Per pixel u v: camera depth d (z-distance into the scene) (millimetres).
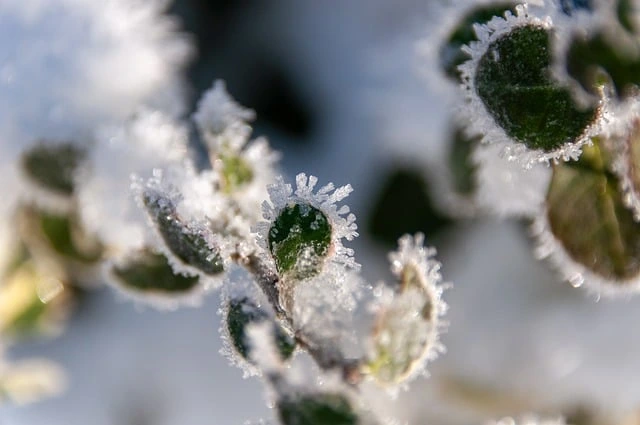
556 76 298
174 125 395
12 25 395
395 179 463
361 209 469
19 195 398
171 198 308
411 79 448
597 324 431
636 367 427
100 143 381
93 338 458
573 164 319
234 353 302
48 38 395
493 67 299
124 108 396
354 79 479
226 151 329
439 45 337
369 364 304
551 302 439
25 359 449
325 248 292
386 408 414
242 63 496
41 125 390
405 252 313
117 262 336
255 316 303
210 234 303
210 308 463
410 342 306
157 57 403
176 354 455
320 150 486
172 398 448
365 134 476
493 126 301
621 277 322
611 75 305
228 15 501
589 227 321
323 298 301
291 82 494
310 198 293
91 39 396
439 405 432
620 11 308
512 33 299
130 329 461
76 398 444
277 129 492
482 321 441
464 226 458
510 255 450
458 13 334
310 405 298
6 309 421
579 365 428
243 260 303
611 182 318
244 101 492
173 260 307
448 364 435
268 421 307
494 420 429
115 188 372
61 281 429
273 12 505
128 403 446
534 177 336
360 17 485
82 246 407
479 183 359
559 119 298
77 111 392
